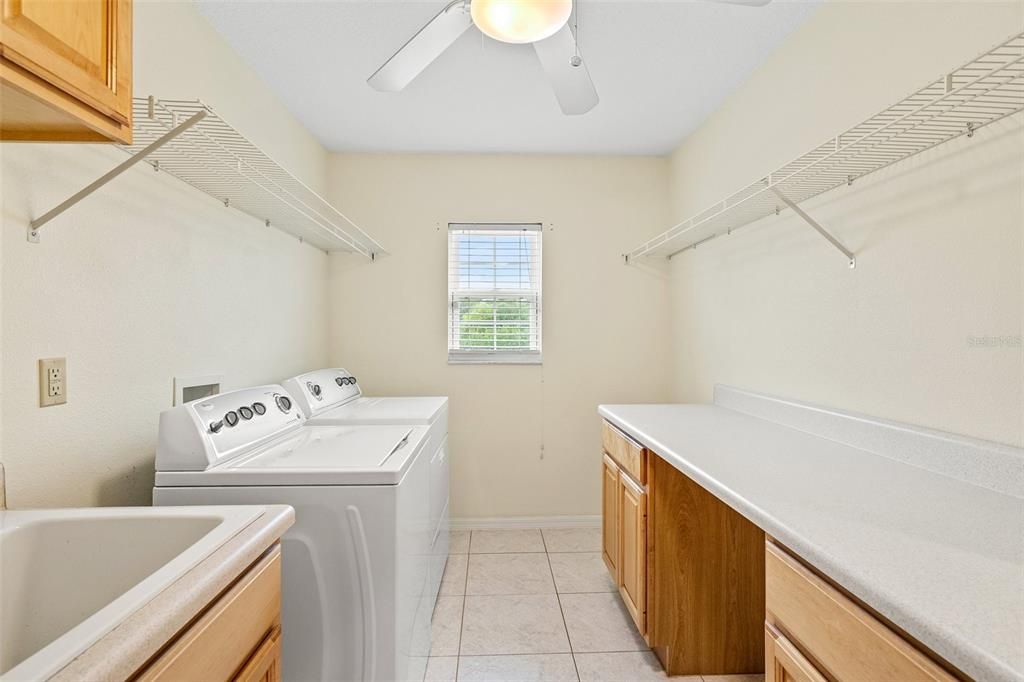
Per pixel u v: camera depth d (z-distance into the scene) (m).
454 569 2.54
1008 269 1.11
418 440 1.75
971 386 1.19
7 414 1.05
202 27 1.74
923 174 1.32
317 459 1.49
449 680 1.72
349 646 1.37
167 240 1.57
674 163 3.02
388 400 2.71
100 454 1.30
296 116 2.55
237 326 2.00
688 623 1.78
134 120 1.26
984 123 1.13
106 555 0.99
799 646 0.91
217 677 0.79
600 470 3.10
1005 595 0.66
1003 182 1.11
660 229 3.10
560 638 1.97
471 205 3.08
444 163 3.08
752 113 2.14
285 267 2.46
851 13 1.56
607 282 3.11
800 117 1.82
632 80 2.21
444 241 3.08
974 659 0.54
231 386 1.96
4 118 0.83
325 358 3.02
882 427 1.42
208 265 1.80
